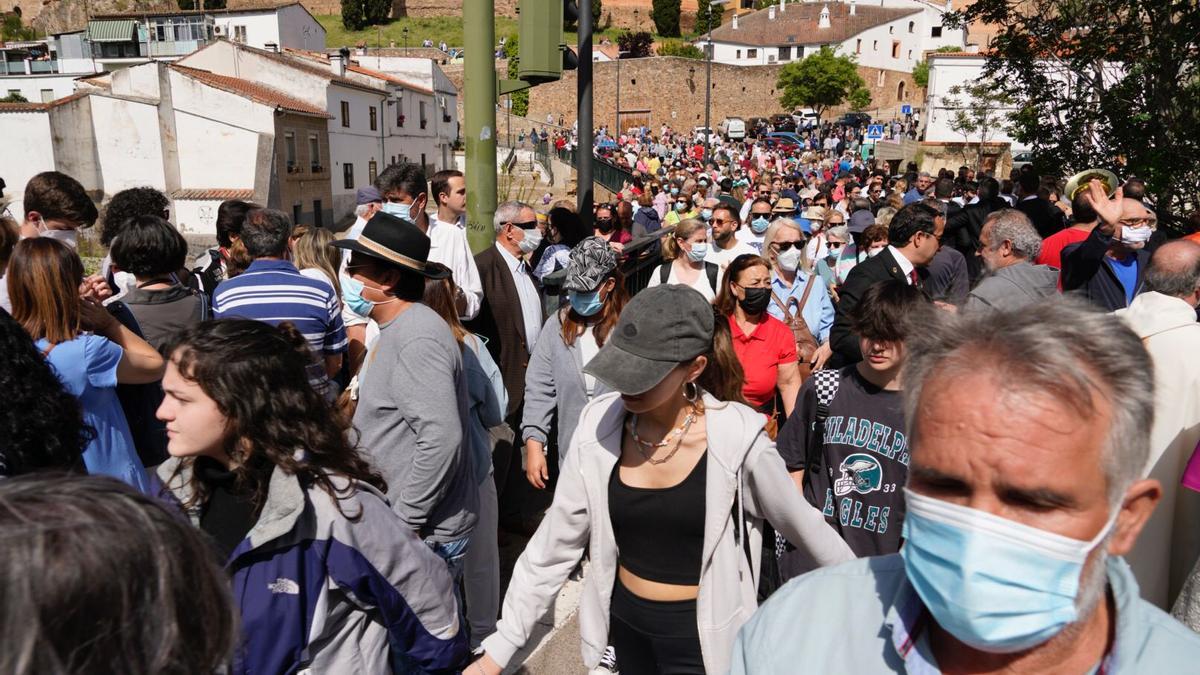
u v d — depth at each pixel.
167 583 0.96
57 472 1.02
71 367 2.68
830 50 65.75
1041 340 1.05
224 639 1.07
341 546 1.93
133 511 0.98
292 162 36.22
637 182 19.92
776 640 1.31
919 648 1.20
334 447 2.00
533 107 77.62
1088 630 1.12
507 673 3.31
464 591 3.47
